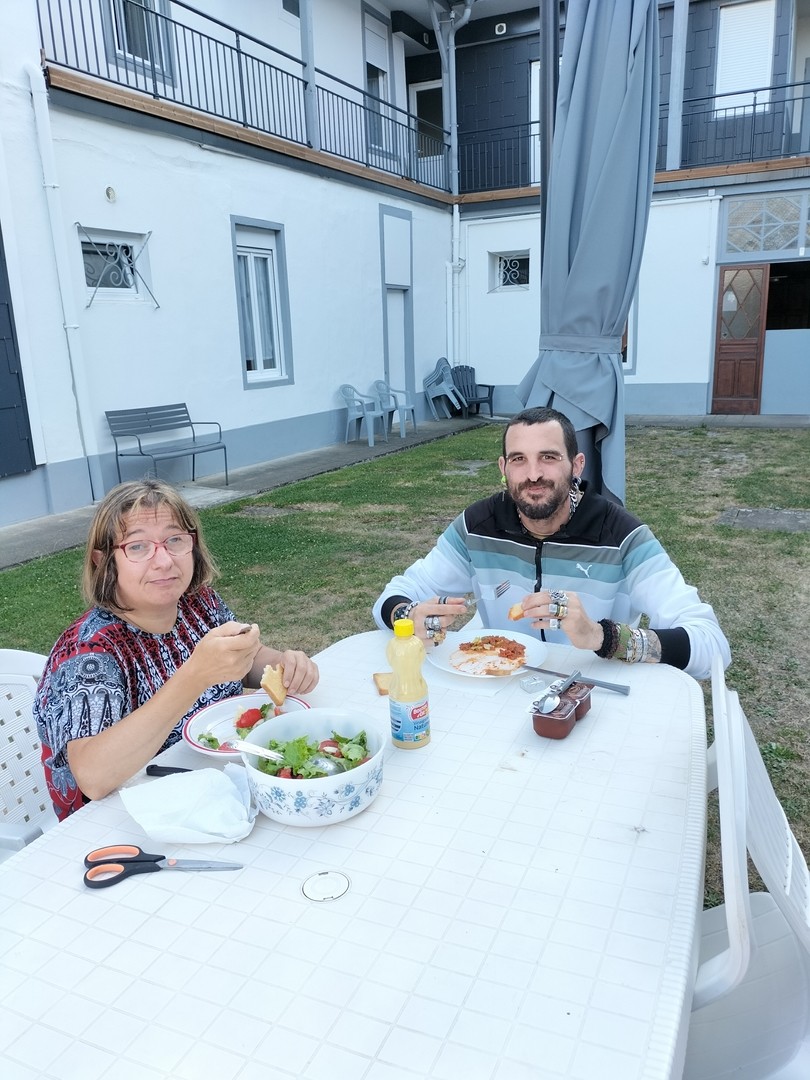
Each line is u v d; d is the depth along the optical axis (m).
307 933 0.99
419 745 1.44
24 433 6.43
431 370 12.92
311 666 1.70
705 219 11.30
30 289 6.34
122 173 7.06
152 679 1.55
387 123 12.45
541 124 2.98
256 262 9.13
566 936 0.97
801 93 11.82
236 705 1.63
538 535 2.01
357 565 5.23
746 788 0.99
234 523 6.44
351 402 10.56
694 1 11.74
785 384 11.52
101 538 1.49
